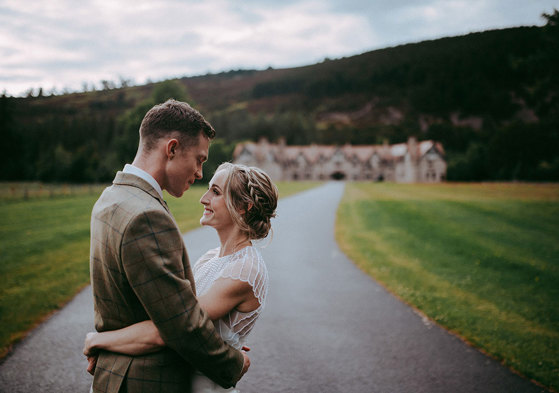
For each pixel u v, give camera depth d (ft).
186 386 4.39
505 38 622.13
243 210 4.82
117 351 4.04
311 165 303.07
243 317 4.58
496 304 17.84
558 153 199.62
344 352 12.37
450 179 265.54
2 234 32.24
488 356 12.28
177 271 3.92
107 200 4.13
